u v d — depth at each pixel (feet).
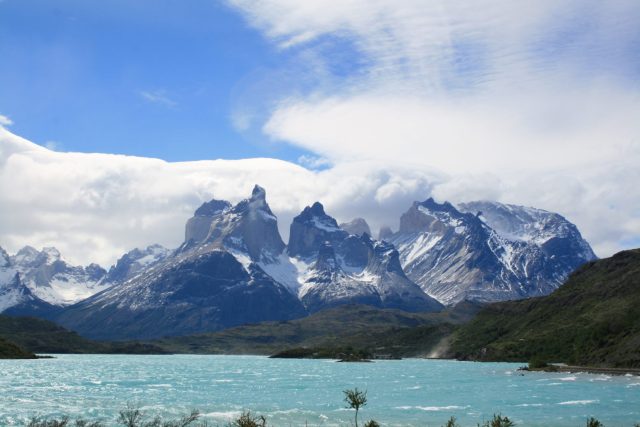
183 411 451.94
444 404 490.90
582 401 495.00
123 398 529.45
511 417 422.00
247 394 570.46
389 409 465.88
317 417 425.69
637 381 648.38
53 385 645.10
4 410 448.65
